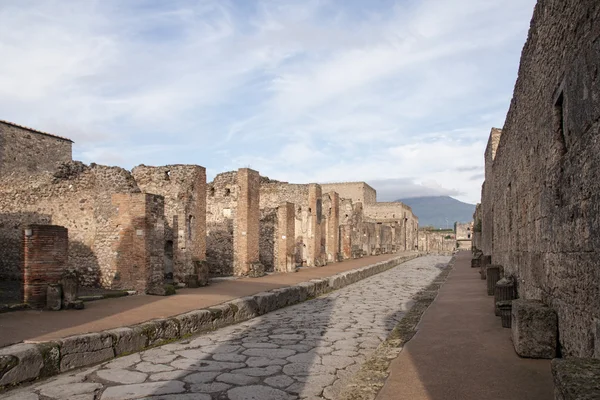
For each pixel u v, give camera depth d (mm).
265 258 23203
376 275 24875
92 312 9617
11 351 6180
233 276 18656
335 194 30391
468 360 6184
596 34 3984
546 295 6387
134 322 8555
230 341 8789
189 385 6090
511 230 10938
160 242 13570
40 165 27172
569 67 4957
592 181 4133
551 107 5973
